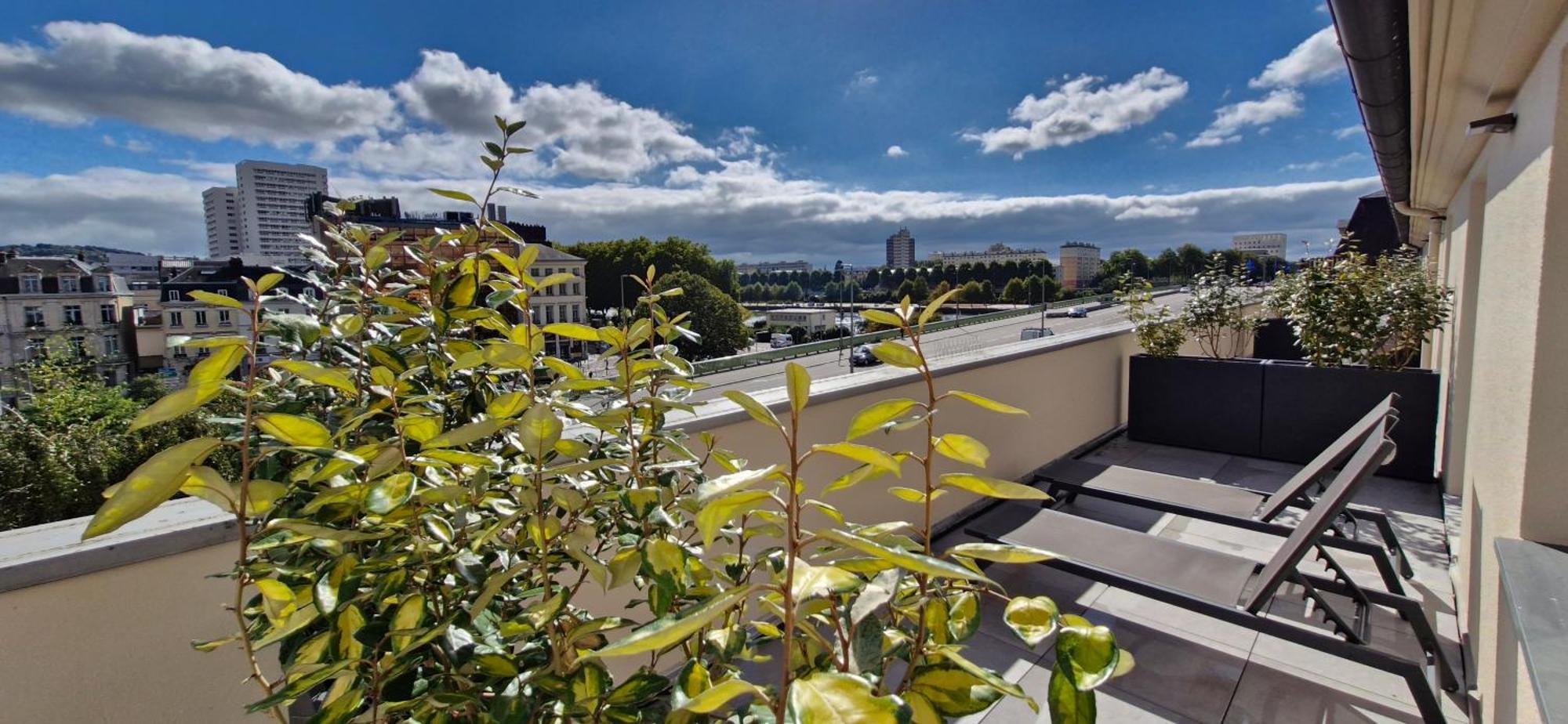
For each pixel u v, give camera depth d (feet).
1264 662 7.63
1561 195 5.02
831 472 9.11
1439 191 14.71
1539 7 4.95
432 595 3.45
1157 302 17.81
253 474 3.72
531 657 3.45
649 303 5.27
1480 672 6.52
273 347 3.78
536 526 3.50
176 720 4.37
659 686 3.11
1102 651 2.62
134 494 2.50
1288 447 15.43
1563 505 5.10
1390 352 14.76
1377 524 9.87
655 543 3.33
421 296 4.77
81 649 4.03
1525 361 5.48
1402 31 6.49
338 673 2.98
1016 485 3.10
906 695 2.98
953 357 12.17
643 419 4.70
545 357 4.26
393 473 3.36
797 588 2.58
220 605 4.51
